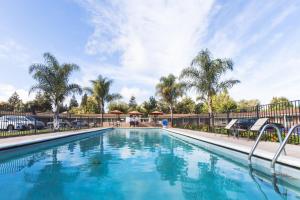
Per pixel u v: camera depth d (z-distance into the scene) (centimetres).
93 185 396
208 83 1778
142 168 534
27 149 845
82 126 2534
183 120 2700
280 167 487
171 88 2952
